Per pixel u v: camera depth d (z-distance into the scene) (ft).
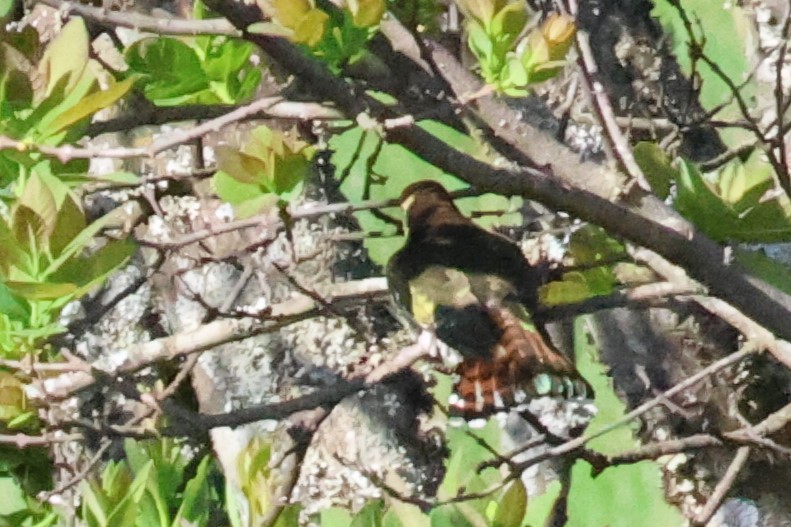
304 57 11.95
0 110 11.87
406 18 13.56
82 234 11.85
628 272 17.70
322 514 22.67
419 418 22.89
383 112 12.49
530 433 21.93
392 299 19.04
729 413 21.06
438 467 22.62
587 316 22.08
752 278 14.17
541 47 12.25
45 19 18.57
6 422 13.51
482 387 17.53
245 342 22.67
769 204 13.87
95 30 15.29
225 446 22.35
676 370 21.43
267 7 11.68
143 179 15.58
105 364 16.96
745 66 21.47
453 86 13.78
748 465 20.97
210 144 19.60
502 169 12.73
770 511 20.84
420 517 15.76
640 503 21.44
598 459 17.24
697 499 21.16
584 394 17.62
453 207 20.13
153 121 14.17
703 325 21.22
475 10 12.29
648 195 13.64
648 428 21.49
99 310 18.75
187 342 16.98
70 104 11.95
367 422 22.81
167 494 15.67
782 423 17.35
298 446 20.04
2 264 11.78
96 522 14.38
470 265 18.74
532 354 17.62
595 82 13.73
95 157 12.00
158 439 15.94
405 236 19.92
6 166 12.41
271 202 13.25
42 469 14.76
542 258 21.02
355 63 13.42
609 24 21.98
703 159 21.65
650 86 21.88
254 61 16.38
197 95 14.79
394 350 22.45
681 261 13.80
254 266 18.84
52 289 11.45
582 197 13.12
